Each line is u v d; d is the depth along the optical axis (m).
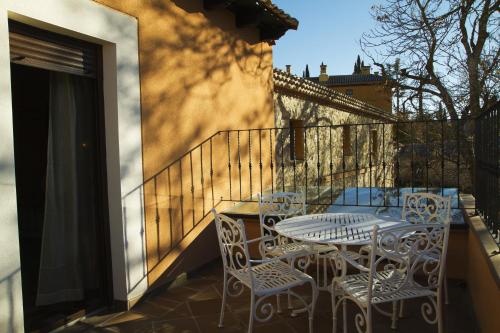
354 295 2.42
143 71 3.53
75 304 3.24
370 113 12.51
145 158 3.55
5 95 2.36
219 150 4.75
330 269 4.13
